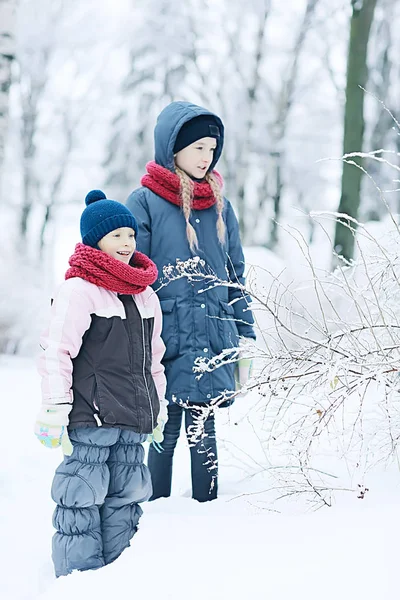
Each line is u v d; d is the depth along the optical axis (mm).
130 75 16844
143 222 2893
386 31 15836
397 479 2459
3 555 2557
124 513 2467
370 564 1700
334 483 2496
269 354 2316
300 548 1835
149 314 2557
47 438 2244
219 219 2965
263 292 2682
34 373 7238
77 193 19188
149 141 17359
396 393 2426
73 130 18797
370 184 16016
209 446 2826
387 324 2336
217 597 1681
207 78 16734
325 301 3840
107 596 1799
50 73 17891
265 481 2873
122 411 2346
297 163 17641
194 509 2496
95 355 2361
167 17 15781
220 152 3098
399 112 16359
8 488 3342
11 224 18844
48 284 11148
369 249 2734
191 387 2791
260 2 15953
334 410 2201
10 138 18609
